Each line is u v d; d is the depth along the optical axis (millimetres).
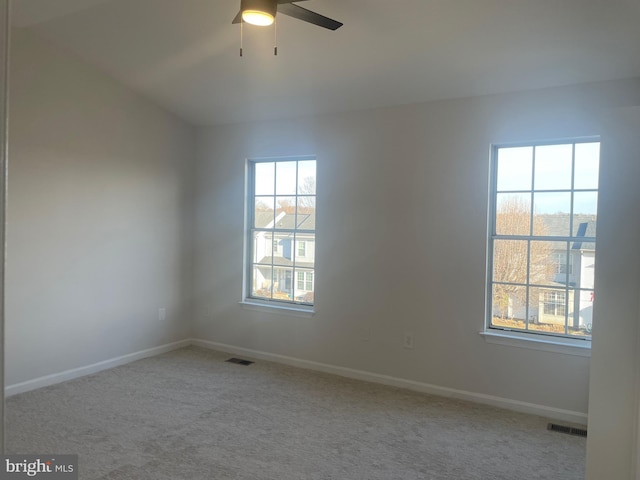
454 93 3779
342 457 2838
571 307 3504
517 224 3699
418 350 4020
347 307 4367
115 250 4496
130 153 4609
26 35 3748
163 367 4535
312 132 4551
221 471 2645
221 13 3264
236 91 4371
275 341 4805
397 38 3227
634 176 2086
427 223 3969
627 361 2084
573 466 2781
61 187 4020
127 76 4352
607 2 2588
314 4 2961
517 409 3607
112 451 2848
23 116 3742
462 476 2652
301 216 4742
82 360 4230
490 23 2922
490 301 3799
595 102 3346
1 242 544
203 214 5285
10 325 3691
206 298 5273
